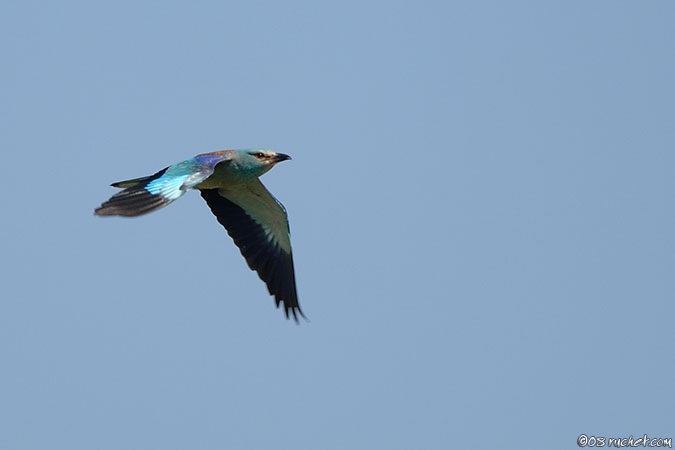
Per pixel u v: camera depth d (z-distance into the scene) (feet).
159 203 54.49
